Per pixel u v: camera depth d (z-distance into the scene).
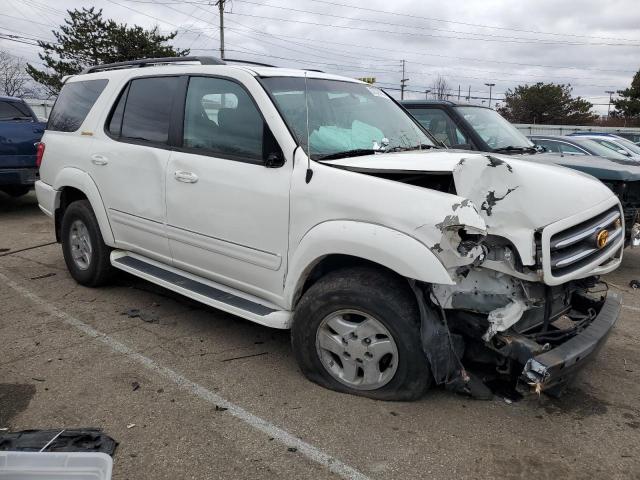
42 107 21.06
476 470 2.78
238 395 3.45
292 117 3.63
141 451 2.89
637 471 2.79
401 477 2.72
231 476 2.72
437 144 4.48
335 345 3.37
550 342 3.23
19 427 3.08
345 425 3.12
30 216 9.47
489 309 2.99
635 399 3.50
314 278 3.54
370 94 4.53
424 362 3.12
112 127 4.87
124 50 32.22
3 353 4.00
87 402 3.35
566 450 2.95
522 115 63.34
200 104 4.07
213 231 3.90
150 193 4.37
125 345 4.15
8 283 5.58
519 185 2.98
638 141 28.05
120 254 4.99
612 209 3.61
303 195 3.33
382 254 2.96
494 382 3.51
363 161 3.43
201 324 4.57
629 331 4.68
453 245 2.84
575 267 3.18
